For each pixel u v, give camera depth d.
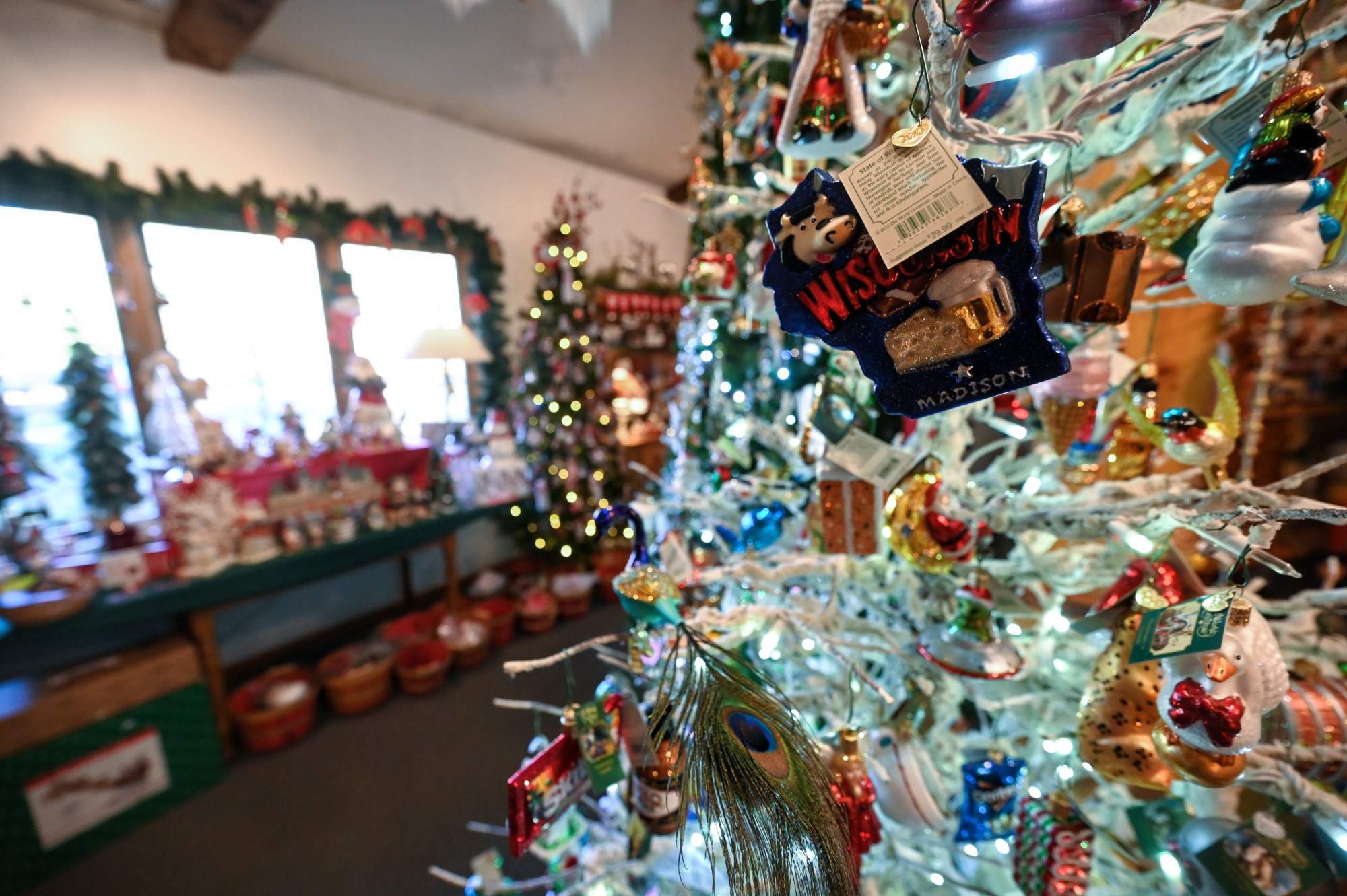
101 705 1.71
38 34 1.95
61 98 2.01
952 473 0.76
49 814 1.62
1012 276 0.40
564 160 3.77
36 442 2.00
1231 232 0.45
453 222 3.20
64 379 2.03
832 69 0.59
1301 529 1.87
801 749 0.51
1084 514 0.59
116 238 2.16
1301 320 1.72
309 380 2.78
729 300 1.08
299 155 2.62
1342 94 0.59
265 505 2.28
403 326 3.12
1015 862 0.69
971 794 0.71
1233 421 0.57
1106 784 0.75
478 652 2.66
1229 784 0.47
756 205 0.88
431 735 2.18
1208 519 0.50
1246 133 0.51
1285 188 0.43
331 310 2.80
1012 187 0.39
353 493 2.56
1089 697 0.59
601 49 2.74
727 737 0.49
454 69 2.73
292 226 2.58
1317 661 0.65
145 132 2.20
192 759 1.89
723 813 0.47
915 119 0.50
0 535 1.89
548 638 2.96
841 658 0.61
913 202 0.41
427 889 1.55
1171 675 0.48
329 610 2.89
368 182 2.87
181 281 2.34
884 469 0.66
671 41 2.78
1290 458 1.81
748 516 0.86
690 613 0.68
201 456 2.14
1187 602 0.48
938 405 0.45
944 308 0.42
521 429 3.38
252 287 2.54
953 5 0.50
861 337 0.47
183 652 1.89
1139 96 0.53
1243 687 0.45
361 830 1.74
